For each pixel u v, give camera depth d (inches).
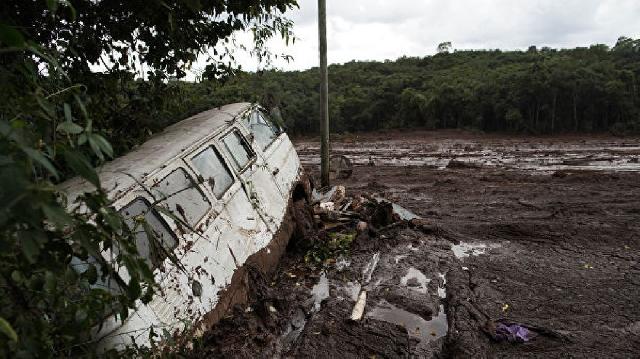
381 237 254.4
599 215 297.1
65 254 70.0
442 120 1243.8
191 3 144.3
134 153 156.7
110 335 100.8
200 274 137.1
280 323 160.2
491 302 177.9
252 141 211.3
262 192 199.6
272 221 198.2
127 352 96.4
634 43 1435.8
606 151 649.6
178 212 138.6
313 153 882.8
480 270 211.2
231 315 146.7
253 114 233.3
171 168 145.8
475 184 430.6
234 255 158.9
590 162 550.0
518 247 243.1
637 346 145.8
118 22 179.5
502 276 203.3
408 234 262.1
